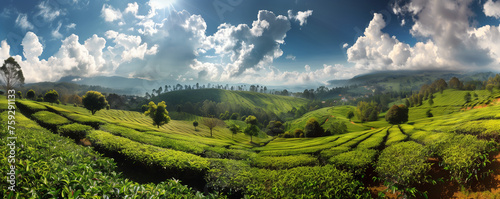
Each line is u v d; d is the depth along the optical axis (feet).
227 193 18.44
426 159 17.97
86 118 43.78
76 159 22.59
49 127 39.22
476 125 18.67
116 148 29.37
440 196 15.60
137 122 49.26
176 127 43.93
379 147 20.10
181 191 17.67
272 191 16.93
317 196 16.07
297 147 23.27
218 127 41.52
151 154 25.89
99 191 14.42
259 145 29.60
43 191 14.08
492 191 14.55
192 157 24.32
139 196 15.38
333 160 18.95
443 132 19.44
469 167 15.90
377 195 16.08
